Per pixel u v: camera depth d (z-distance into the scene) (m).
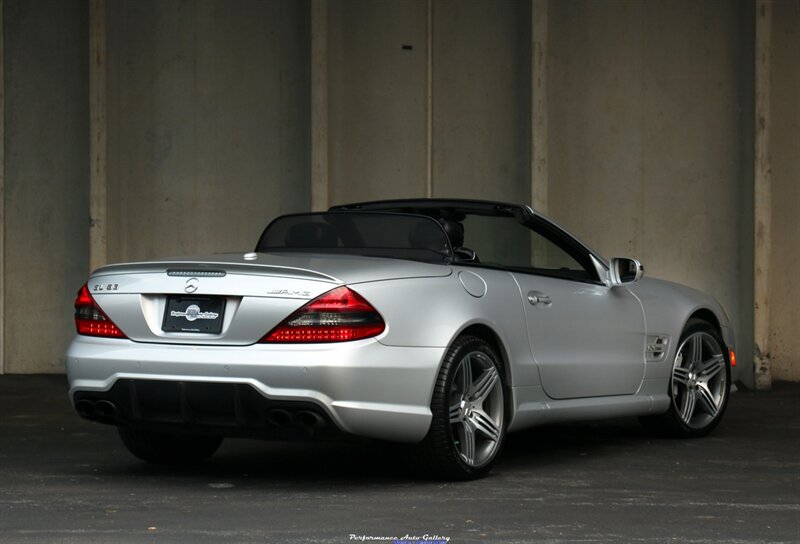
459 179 18.36
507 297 9.02
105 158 17.72
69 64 18.41
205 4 18.66
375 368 7.77
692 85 18.05
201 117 18.67
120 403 8.08
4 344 18.14
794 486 8.43
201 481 8.50
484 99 18.28
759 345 16.78
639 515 7.19
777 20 17.78
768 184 17.03
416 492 7.99
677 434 11.30
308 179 18.20
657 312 10.98
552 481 8.58
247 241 18.67
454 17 18.36
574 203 18.33
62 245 18.39
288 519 6.96
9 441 10.95
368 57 18.38
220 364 7.73
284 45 18.59
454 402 8.41
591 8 18.25
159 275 8.16
